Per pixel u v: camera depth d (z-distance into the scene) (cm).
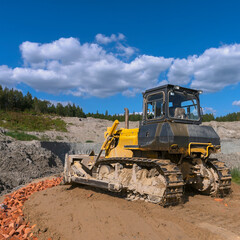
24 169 1323
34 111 3884
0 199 820
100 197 690
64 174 880
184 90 707
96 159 821
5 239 454
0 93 3650
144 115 721
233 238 411
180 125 621
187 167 680
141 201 616
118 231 442
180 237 417
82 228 473
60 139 2747
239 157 1892
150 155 691
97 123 3847
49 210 602
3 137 1912
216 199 676
